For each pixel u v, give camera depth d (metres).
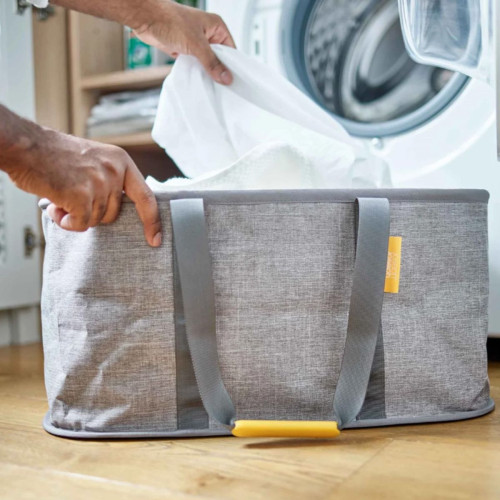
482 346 0.72
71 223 0.60
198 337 0.63
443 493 0.49
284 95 0.87
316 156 0.80
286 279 0.66
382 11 1.11
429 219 0.69
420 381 0.69
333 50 1.15
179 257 0.63
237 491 0.50
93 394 0.66
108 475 0.54
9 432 0.69
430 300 0.69
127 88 1.52
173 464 0.57
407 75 1.09
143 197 0.63
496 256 0.98
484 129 0.98
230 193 0.65
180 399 0.66
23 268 1.40
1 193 1.34
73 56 1.50
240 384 0.66
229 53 0.86
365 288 0.64
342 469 0.55
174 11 0.88
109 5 0.87
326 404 0.67
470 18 0.85
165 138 0.89
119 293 0.65
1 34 1.33
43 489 0.51
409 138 1.04
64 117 1.55
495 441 0.63
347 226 0.67
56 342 0.68
